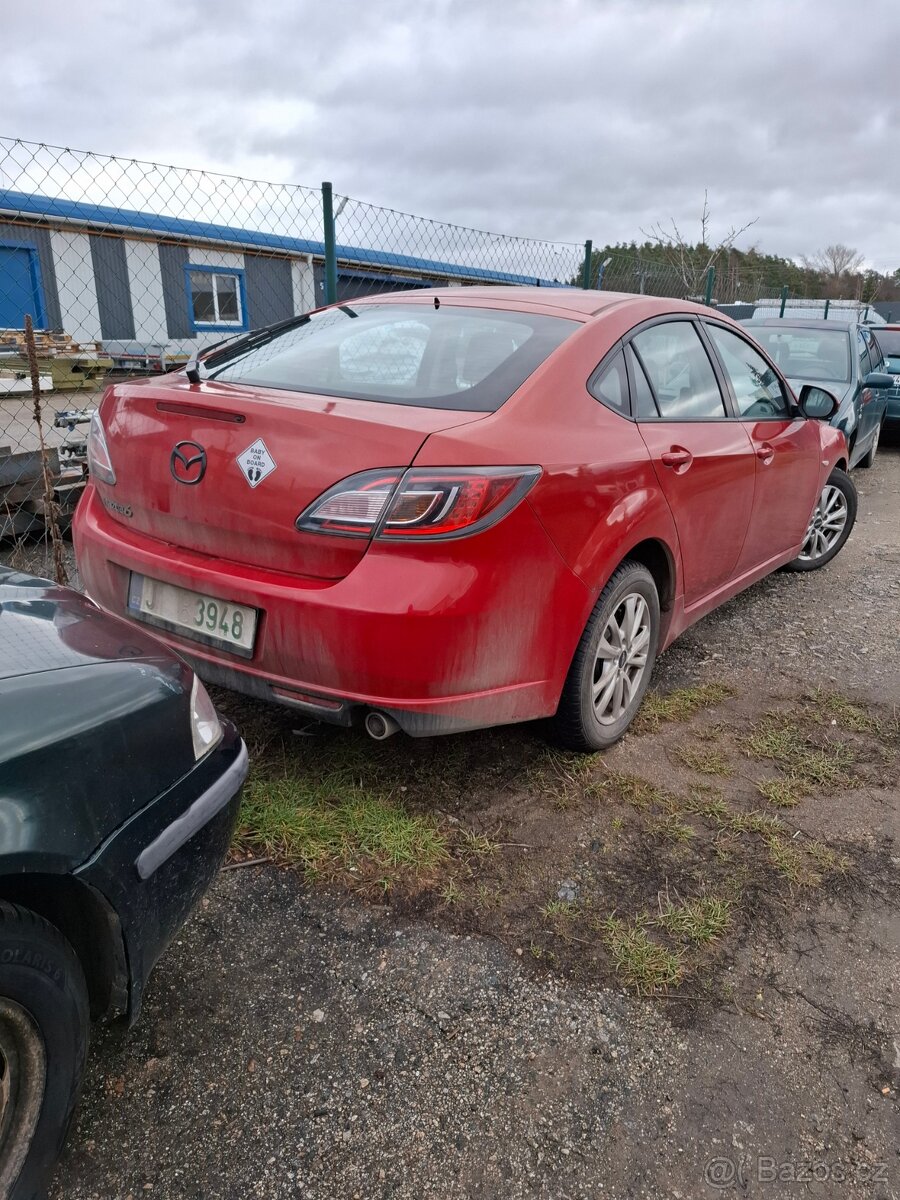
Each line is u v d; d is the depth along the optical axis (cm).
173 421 246
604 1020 196
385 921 222
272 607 227
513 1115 173
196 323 1273
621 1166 164
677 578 325
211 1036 187
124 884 148
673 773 299
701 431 333
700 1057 188
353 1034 189
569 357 271
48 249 1145
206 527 242
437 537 215
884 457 1146
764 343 866
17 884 137
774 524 420
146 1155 161
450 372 263
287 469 223
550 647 253
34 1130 137
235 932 216
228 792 175
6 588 181
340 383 263
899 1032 197
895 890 245
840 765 310
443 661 221
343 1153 164
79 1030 145
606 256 935
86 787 143
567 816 270
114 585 270
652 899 236
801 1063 188
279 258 1297
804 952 220
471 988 203
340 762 289
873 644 426
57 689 146
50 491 416
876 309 2992
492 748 304
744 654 407
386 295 334
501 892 235
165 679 167
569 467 245
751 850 259
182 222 1202
